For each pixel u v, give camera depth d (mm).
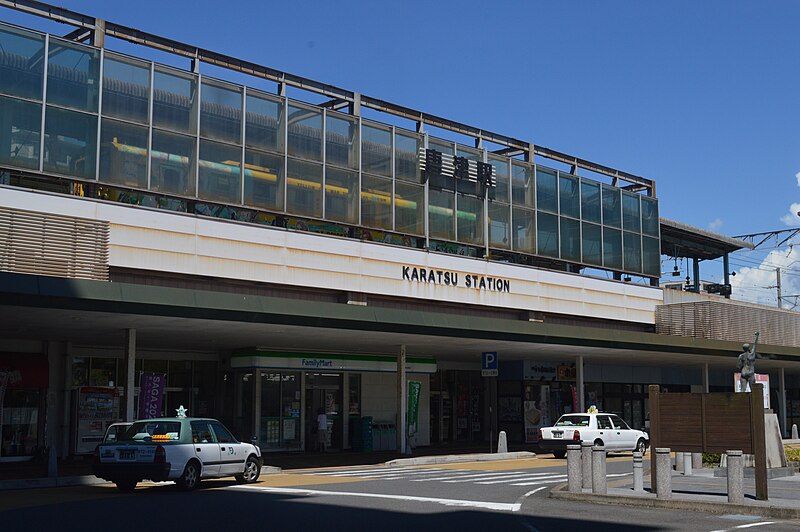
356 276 33969
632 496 16719
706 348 40281
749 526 13570
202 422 20047
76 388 29062
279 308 24906
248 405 32000
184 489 18828
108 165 27906
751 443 16703
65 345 29125
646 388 48156
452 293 37219
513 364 41844
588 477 18953
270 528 12672
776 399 57219
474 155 39625
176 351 32469
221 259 30109
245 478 20984
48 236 25781
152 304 22359
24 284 20172
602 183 45438
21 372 27156
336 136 34375
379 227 35281
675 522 14070
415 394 35344
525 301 40156
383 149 35969
